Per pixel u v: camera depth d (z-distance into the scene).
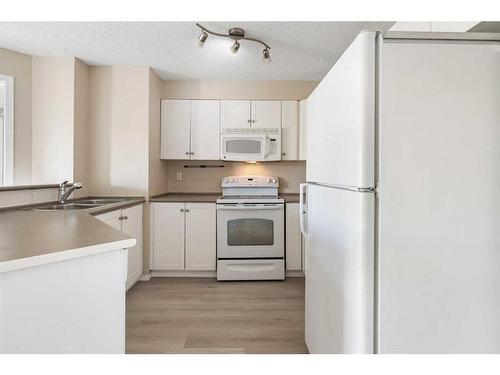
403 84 1.02
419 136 1.03
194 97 3.57
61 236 1.11
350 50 1.11
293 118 3.57
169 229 3.19
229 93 3.57
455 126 1.04
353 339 1.10
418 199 1.04
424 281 1.04
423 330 1.05
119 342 1.04
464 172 1.04
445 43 1.03
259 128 3.54
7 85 2.74
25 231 1.22
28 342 0.85
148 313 2.38
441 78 1.03
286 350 1.86
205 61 3.02
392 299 1.04
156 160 3.42
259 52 2.80
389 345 1.04
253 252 3.17
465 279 1.05
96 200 2.92
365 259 1.04
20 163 2.82
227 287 2.96
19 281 0.83
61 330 0.91
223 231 3.15
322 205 1.49
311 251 1.72
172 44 2.64
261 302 2.60
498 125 1.04
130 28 2.37
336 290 1.27
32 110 2.86
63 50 2.76
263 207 3.15
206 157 3.53
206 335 2.04
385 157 1.03
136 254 2.98
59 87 2.88
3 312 0.81
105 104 3.16
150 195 3.24
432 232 1.04
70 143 2.88
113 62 3.06
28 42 2.60
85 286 0.97
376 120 1.04
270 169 3.89
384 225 1.03
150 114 3.21
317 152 1.59
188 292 2.82
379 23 2.25
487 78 1.04
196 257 3.21
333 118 1.31
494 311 1.05
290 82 3.59
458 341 1.05
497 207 1.05
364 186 1.04
